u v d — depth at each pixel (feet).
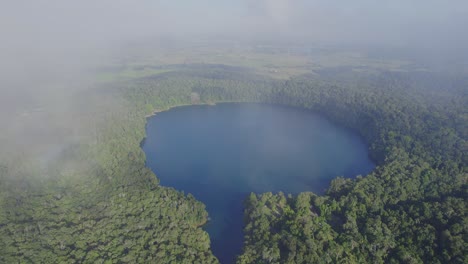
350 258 404.57
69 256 383.04
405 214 475.72
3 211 461.78
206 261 406.41
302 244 417.69
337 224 486.79
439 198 518.37
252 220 494.59
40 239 405.18
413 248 419.13
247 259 414.41
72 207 476.13
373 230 444.14
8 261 367.04
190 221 496.64
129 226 439.22
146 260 385.91
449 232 422.82
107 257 385.70
